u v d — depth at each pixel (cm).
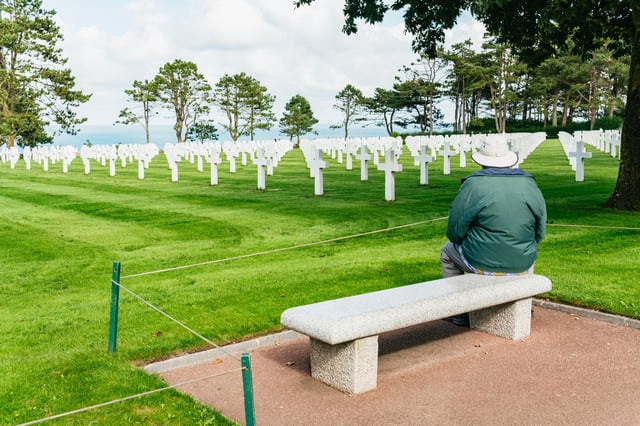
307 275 866
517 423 430
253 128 9512
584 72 8519
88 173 2970
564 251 961
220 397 485
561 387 488
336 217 1380
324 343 501
